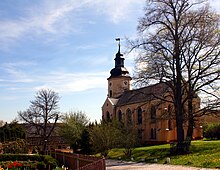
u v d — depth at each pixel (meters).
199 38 40.75
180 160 34.75
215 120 66.81
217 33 40.88
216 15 40.62
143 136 78.38
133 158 45.59
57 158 45.22
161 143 72.25
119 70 99.06
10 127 75.62
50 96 82.19
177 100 43.06
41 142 82.25
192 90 42.25
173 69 42.62
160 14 42.16
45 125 81.38
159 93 48.16
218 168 26.11
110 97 97.00
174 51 41.84
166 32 42.03
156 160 37.69
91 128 67.56
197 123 52.16
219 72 40.91
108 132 55.25
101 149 55.59
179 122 42.62
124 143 49.78
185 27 41.06
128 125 53.16
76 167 33.12
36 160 42.50
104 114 96.44
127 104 86.12
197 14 40.59
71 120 86.38
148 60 42.34
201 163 29.67
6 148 59.19
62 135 86.81
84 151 67.94
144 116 78.00
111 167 34.03
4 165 35.22
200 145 45.59
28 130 94.38
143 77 42.69
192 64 42.22
